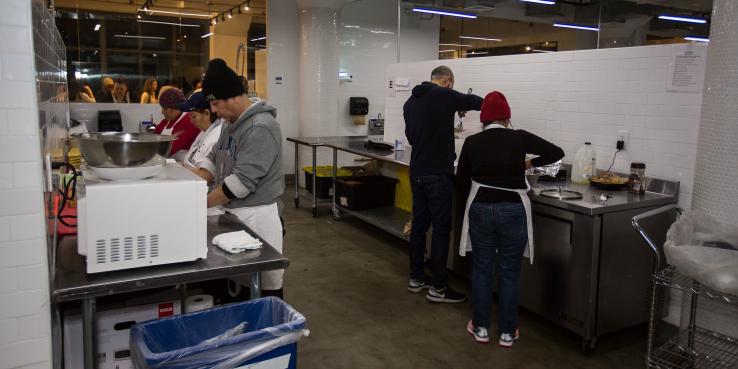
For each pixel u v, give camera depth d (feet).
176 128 11.59
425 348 9.45
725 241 7.83
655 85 10.14
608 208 8.85
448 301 11.34
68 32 25.61
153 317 6.53
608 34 23.31
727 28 8.00
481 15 24.94
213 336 5.90
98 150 5.40
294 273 13.03
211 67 7.38
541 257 9.89
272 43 23.94
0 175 4.92
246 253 6.35
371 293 11.88
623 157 10.81
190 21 28.55
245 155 7.40
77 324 6.30
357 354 9.21
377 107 25.72
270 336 5.29
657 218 9.64
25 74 4.91
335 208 18.08
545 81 12.34
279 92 24.40
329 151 23.62
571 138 11.86
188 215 5.75
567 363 8.98
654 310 8.20
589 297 9.00
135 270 5.61
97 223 5.35
